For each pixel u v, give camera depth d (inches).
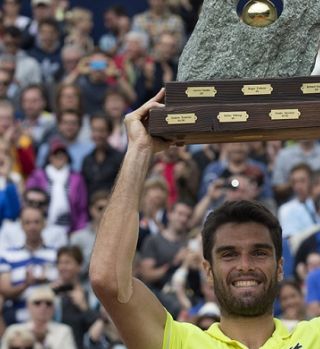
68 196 949.8
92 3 1334.9
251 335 425.4
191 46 420.8
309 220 900.0
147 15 1274.6
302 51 416.5
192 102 404.8
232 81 404.2
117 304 410.9
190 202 946.1
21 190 971.3
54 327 788.6
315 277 795.4
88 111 1098.7
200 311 766.5
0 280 847.1
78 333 802.8
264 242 422.6
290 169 955.3
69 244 896.9
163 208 908.6
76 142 1022.4
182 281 829.2
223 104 402.6
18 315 832.9
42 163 999.0
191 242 842.2
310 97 403.2
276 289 424.8
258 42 414.6
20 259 858.8
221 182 924.0
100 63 1117.1
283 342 425.1
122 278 407.8
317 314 778.8
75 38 1227.2
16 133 1009.5
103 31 1317.7
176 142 419.5
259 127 399.2
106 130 984.3
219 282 424.2
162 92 417.4
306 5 416.5
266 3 417.4
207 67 416.2
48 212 935.7
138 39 1190.3
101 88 1112.2
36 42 1200.2
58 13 1259.8
